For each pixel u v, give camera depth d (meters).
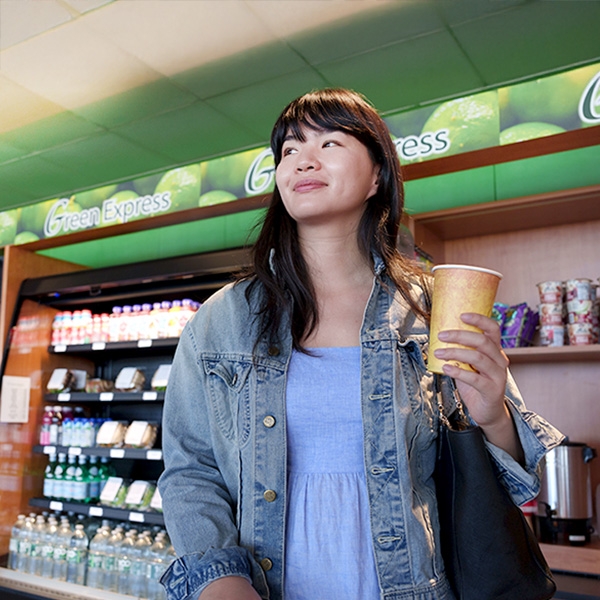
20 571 3.62
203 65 3.50
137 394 3.57
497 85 3.77
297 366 1.07
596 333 2.67
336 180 1.10
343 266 1.17
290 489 1.03
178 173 3.57
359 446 1.03
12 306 4.01
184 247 5.26
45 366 4.09
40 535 3.66
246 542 1.02
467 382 0.93
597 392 2.93
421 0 2.95
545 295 2.73
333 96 1.16
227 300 1.19
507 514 0.99
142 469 3.96
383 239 1.19
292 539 1.00
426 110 2.76
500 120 2.59
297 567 0.99
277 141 1.21
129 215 3.75
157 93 3.80
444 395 1.11
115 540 3.42
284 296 1.12
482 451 1.00
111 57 3.42
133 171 5.07
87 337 3.94
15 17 3.07
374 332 1.08
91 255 5.76
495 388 0.93
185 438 1.13
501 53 3.42
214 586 0.90
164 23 3.12
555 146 2.58
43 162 4.86
